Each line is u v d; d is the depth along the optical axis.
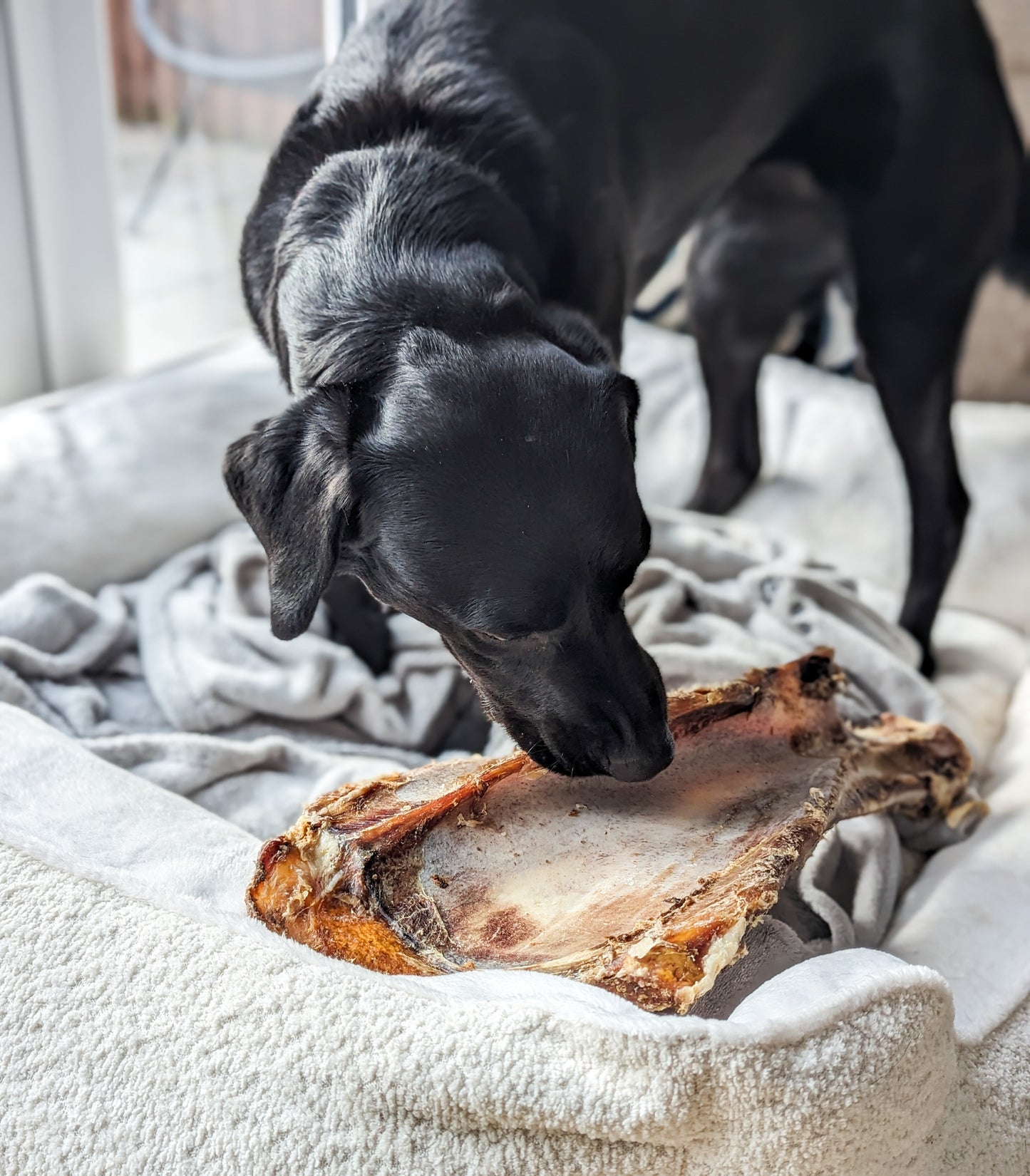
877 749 0.78
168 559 1.10
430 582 0.65
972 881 0.77
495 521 0.64
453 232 0.72
